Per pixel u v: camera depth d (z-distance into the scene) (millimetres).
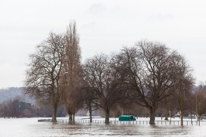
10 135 70938
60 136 67312
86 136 67125
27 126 116250
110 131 83312
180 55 128500
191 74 130375
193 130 89812
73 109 146500
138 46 128875
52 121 156625
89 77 138625
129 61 126688
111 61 136875
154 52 124688
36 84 142875
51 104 159875
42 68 144875
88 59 142875
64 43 149500
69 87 140875
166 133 76750
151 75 127875
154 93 127875
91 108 149875
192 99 166000
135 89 128500
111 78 134250
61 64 147125
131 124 131000
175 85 125625
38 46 146500
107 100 133875
